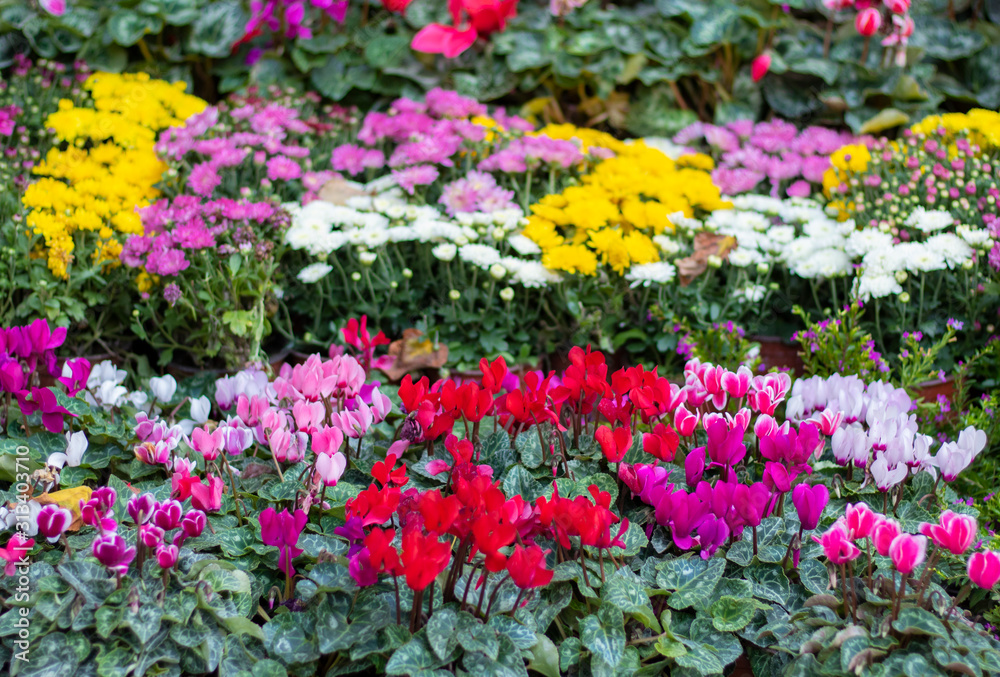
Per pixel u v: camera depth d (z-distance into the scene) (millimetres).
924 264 2959
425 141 3564
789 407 2359
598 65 4527
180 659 1671
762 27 4395
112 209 3219
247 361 3027
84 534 1955
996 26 4684
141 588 1715
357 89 4648
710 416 1996
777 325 3443
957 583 2105
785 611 1878
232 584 1761
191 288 3020
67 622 1674
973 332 3164
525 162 3588
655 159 3807
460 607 1748
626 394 2287
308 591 1791
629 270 3291
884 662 1682
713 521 1888
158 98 4016
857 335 2885
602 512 1663
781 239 3385
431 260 3543
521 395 2041
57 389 2363
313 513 2029
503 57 4547
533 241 3254
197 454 2248
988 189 3295
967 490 2668
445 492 2164
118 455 2223
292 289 3383
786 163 3939
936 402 2896
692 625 1824
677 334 3172
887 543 1649
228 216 3066
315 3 4328
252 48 4770
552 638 1918
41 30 4570
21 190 3369
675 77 4477
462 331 3227
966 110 4617
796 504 1815
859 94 4359
